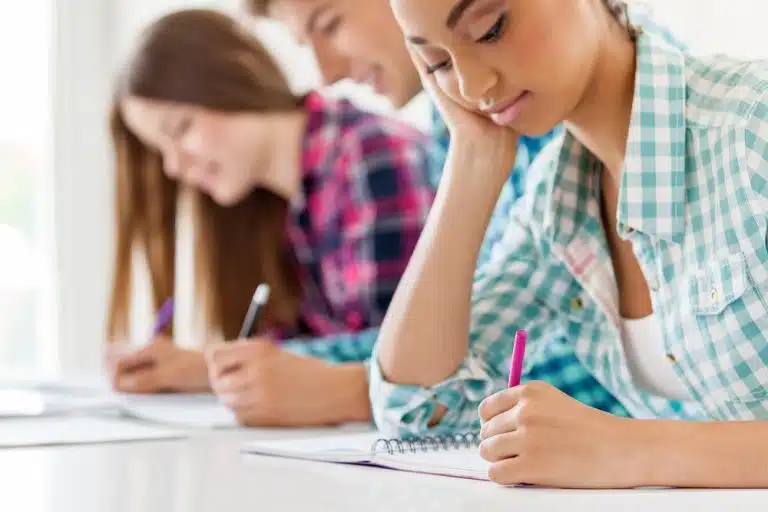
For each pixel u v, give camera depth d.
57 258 3.82
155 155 2.61
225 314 2.52
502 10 1.04
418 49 1.12
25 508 0.83
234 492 0.91
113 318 2.63
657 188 1.10
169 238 2.65
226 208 2.53
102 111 3.91
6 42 3.80
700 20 2.04
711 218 1.07
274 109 2.48
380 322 2.31
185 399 1.92
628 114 1.16
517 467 0.91
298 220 2.49
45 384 2.29
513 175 1.65
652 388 1.30
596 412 0.94
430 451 1.16
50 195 3.83
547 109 1.10
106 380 2.47
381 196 2.31
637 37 1.14
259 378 1.57
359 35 1.99
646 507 0.79
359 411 1.59
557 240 1.27
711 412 1.14
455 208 1.33
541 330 1.44
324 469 1.06
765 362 1.05
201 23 2.50
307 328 2.53
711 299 1.07
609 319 1.26
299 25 2.04
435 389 1.33
